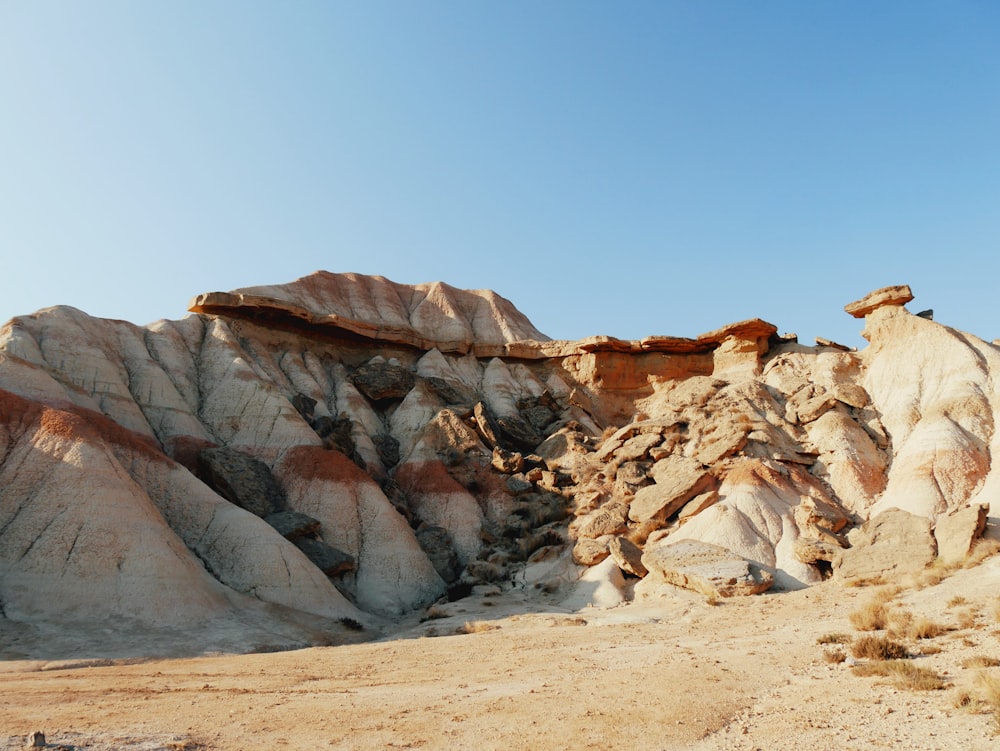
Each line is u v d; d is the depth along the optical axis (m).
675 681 18.55
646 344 75.38
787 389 61.78
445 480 59.22
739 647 24.05
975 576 29.97
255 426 57.62
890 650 18.44
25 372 46.72
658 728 14.07
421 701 18.50
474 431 64.56
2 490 38.38
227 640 33.69
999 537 35.72
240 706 18.48
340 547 49.53
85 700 19.70
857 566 37.62
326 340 76.88
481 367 82.06
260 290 76.56
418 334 81.38
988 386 51.53
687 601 38.84
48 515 37.03
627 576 45.66
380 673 24.52
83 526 36.50
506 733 14.47
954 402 50.91
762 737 12.72
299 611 40.22
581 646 28.08
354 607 44.31
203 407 59.84
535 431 69.19
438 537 53.72
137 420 52.41
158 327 66.25
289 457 54.38
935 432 48.84
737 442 52.97
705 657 22.38
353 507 52.12
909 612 25.42
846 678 16.69
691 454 55.44
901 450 51.28
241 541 42.75
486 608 43.16
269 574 41.31
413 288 95.81
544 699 17.55
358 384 72.38
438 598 48.25
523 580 48.84
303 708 18.03
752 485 48.44
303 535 47.94
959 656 16.95
